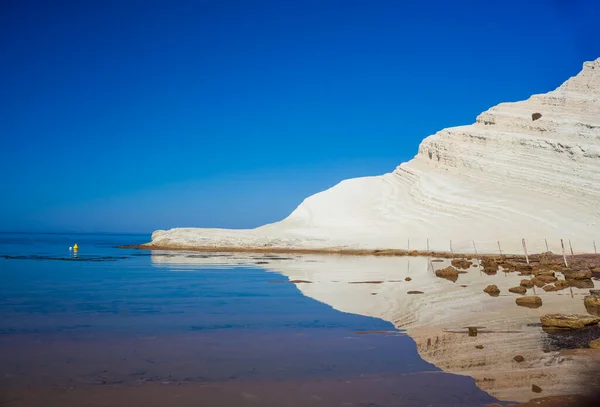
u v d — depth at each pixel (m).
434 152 61.53
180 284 20.27
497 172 54.38
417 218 53.16
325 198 65.19
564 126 54.44
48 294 17.02
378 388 6.55
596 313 12.33
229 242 52.75
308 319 11.85
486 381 6.80
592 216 44.94
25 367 7.63
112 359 8.12
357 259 37.00
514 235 44.50
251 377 7.09
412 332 10.17
